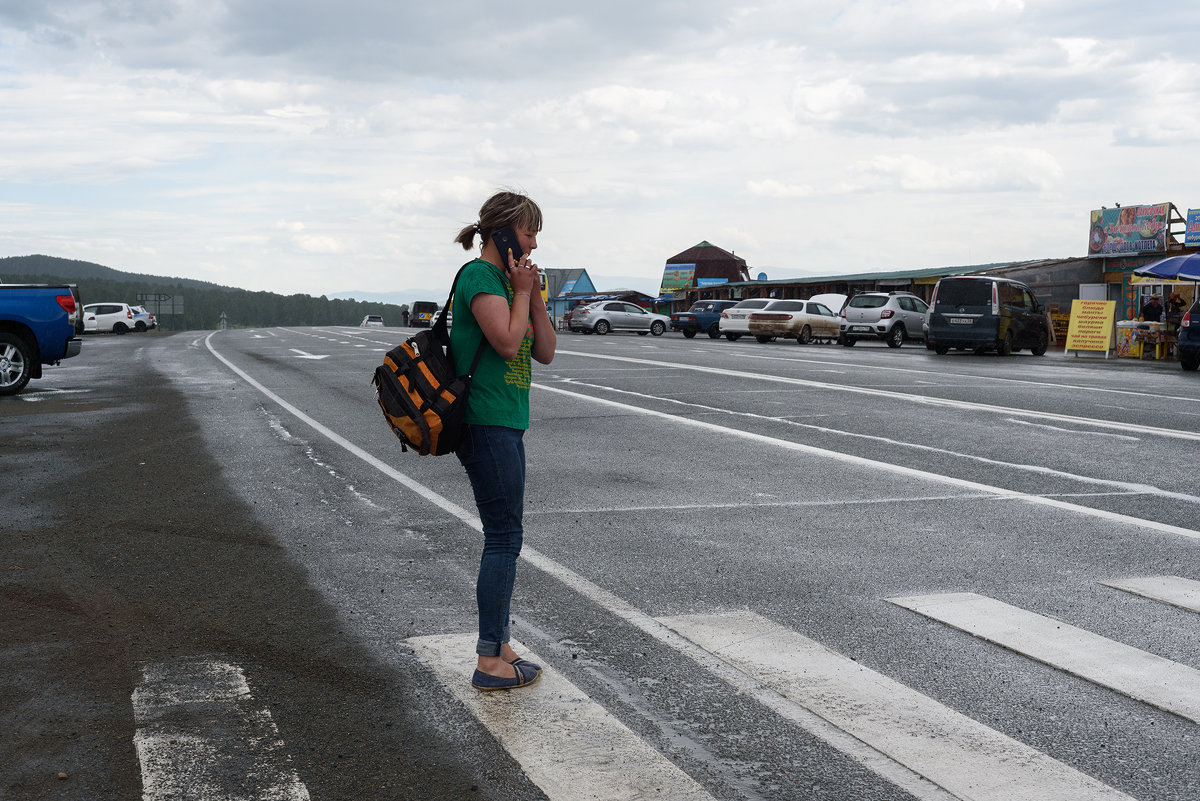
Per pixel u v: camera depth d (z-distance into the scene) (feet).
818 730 11.18
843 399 45.42
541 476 26.84
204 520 21.57
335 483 25.80
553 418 38.75
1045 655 13.48
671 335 156.87
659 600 16.02
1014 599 16.10
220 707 11.79
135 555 18.65
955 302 87.25
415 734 11.09
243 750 10.68
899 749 10.69
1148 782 9.98
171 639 14.15
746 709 11.76
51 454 30.42
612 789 9.82
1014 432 35.04
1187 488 25.29
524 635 14.34
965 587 16.78
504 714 11.60
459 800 9.63
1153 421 37.88
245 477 26.63
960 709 11.76
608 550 19.08
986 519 21.83
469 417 12.35
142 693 12.18
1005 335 86.22
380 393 12.24
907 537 20.20
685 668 13.07
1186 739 10.98
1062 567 18.01
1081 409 41.63
